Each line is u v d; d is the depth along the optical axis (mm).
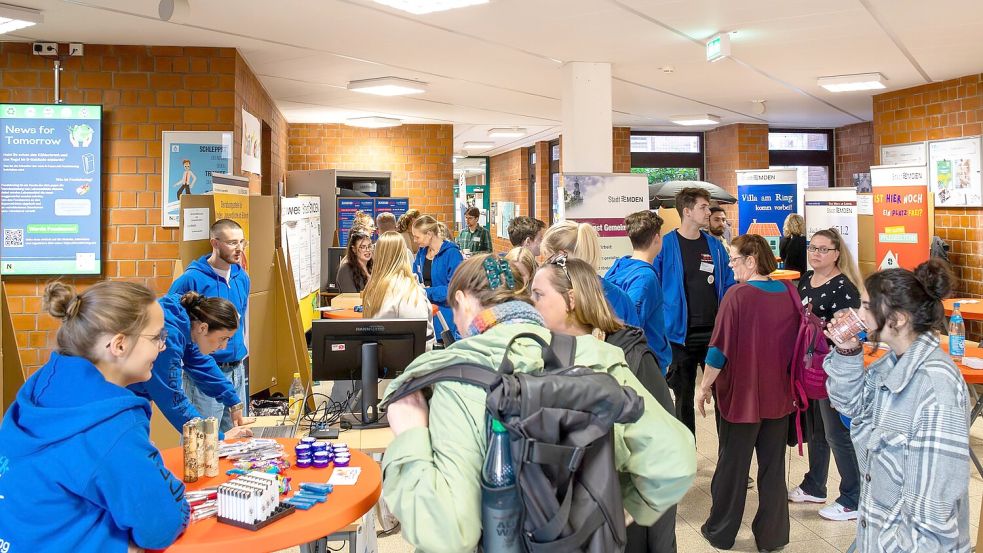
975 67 8117
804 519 4035
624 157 13328
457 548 1438
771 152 13445
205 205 5141
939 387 2039
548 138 14961
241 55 6766
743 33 6246
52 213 6176
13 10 5121
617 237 6824
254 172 7676
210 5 5191
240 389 4637
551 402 1463
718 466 3623
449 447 1521
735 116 11875
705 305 4570
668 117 11852
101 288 1851
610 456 1526
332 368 3367
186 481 2420
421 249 7305
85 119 6199
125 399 1832
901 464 2090
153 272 6355
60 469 1744
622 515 1519
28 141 6129
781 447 3527
